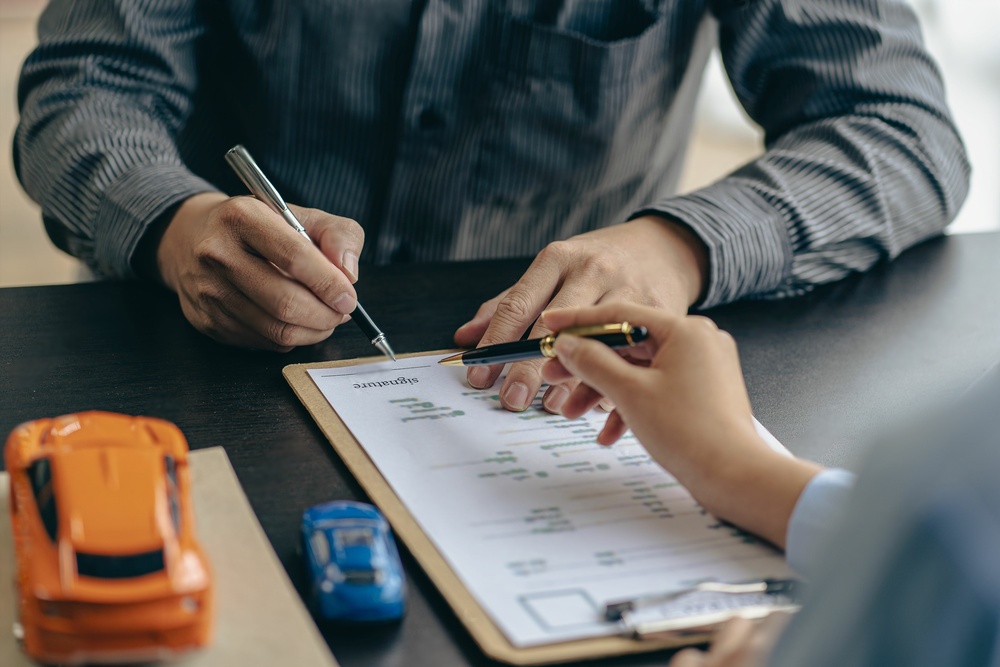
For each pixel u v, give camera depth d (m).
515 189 1.19
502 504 0.54
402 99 1.12
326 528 0.47
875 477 0.24
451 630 0.45
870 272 0.97
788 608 0.45
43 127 0.99
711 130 3.38
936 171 1.03
